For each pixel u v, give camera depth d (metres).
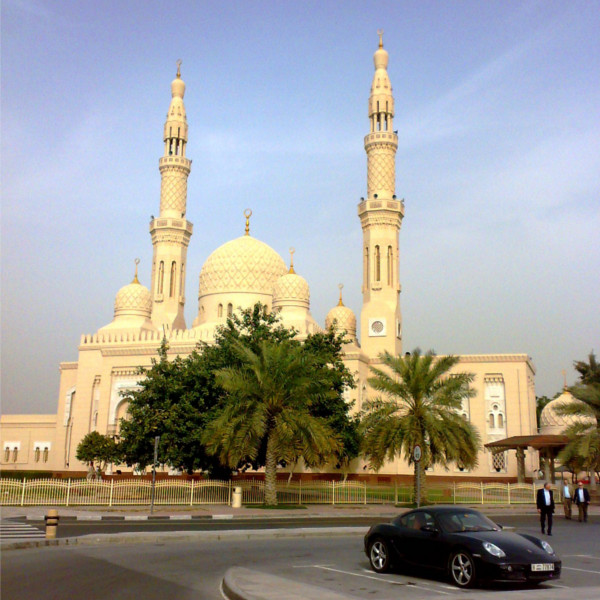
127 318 76.12
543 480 59.75
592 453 44.44
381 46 73.44
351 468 62.47
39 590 13.75
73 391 77.19
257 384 38.47
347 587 14.71
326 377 40.66
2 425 82.31
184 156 80.38
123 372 70.38
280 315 71.31
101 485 38.28
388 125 71.56
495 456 64.00
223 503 39.91
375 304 68.25
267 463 38.94
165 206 78.56
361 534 26.19
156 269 77.25
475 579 14.48
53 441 80.38
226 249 77.38
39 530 24.64
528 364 67.69
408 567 16.19
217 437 37.41
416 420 40.56
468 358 66.31
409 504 40.34
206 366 44.84
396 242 69.94
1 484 36.53
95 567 16.89
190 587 14.53
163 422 42.16
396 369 42.09
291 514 34.12
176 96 81.38
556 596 12.91
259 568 17.19
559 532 27.67
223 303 75.31
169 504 38.22
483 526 16.11
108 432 68.94
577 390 46.88
